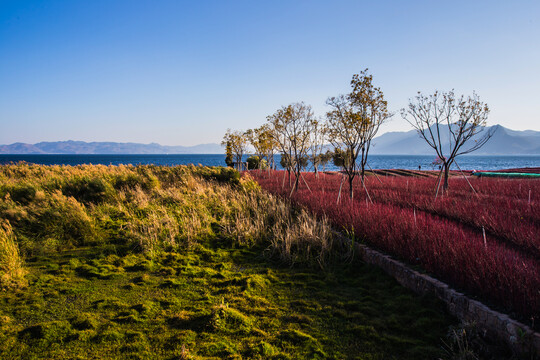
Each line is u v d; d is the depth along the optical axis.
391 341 3.52
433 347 3.38
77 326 3.73
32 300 4.40
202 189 12.52
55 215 7.52
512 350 3.14
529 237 5.52
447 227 5.96
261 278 5.29
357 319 3.99
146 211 9.34
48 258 6.14
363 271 5.67
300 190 13.99
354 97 10.05
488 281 3.81
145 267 5.75
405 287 4.84
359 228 6.94
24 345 3.33
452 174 27.77
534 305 3.26
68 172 16.12
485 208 7.91
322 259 6.04
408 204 9.99
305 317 4.01
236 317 3.90
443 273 4.50
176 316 3.96
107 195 10.77
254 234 7.57
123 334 3.57
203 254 6.58
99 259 6.12
